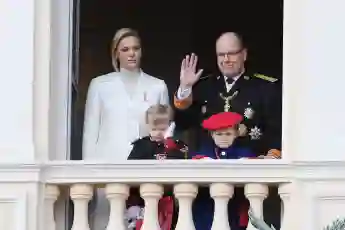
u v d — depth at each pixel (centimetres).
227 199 2700
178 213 2741
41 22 2794
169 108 2944
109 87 3023
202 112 2998
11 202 2684
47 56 2788
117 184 2712
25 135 2739
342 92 2694
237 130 2894
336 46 2708
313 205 2644
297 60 2723
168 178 2692
